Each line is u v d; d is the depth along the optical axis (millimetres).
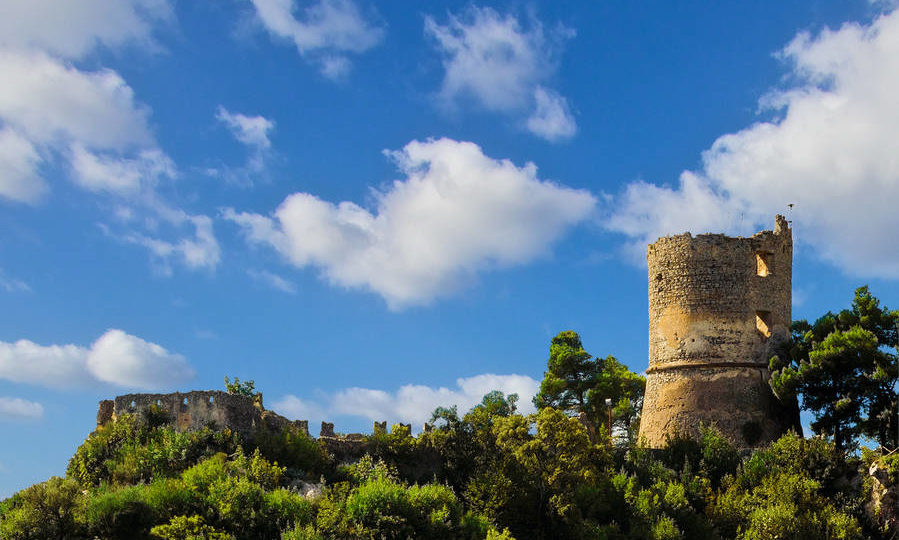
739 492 60094
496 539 53250
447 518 55969
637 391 82812
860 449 62281
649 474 62031
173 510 54906
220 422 65125
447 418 69062
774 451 62125
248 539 53312
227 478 56000
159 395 66875
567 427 61969
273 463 62156
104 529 54000
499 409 79062
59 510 55406
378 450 65812
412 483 63969
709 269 68500
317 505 56344
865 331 62406
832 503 58281
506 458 61500
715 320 67750
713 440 63438
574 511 58219
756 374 66875
